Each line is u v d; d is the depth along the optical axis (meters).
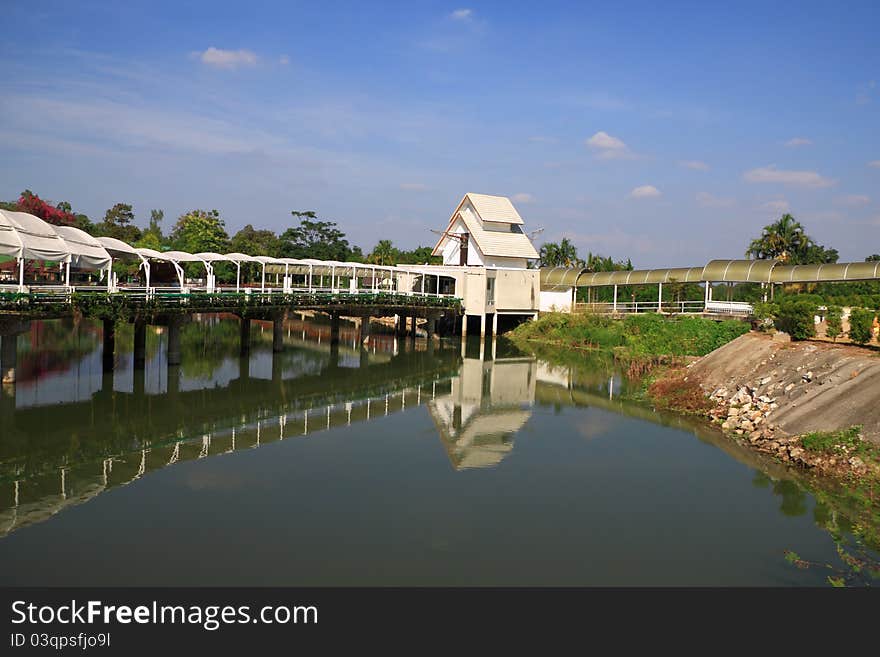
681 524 14.07
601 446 20.33
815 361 22.53
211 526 13.62
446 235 55.53
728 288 50.62
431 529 13.66
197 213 87.56
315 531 13.45
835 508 14.77
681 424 23.45
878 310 25.25
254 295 34.06
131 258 31.05
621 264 75.19
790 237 61.84
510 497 15.65
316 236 105.00
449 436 21.50
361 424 23.08
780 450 18.58
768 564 12.25
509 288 52.97
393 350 44.59
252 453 19.02
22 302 23.20
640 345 38.34
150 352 37.28
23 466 17.45
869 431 16.81
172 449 19.28
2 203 55.62
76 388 26.78
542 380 33.75
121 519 13.92
